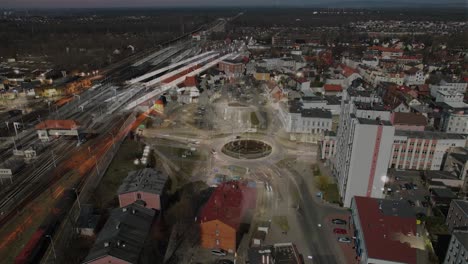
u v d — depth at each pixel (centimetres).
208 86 19950
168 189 9131
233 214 7300
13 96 17088
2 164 10331
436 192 8881
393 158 10544
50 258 6512
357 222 7225
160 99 16338
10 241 7050
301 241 7331
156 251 6744
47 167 10200
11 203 8406
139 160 10669
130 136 12712
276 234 7538
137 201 7550
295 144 12275
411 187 9525
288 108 14125
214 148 11906
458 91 17488
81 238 7094
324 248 7138
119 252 5719
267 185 9500
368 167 8062
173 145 12106
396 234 6638
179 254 6806
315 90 18388
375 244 6369
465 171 9319
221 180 9675
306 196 9019
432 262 6662
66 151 11275
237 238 7150
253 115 15250
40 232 7075
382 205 7512
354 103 8856
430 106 15688
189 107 16312
